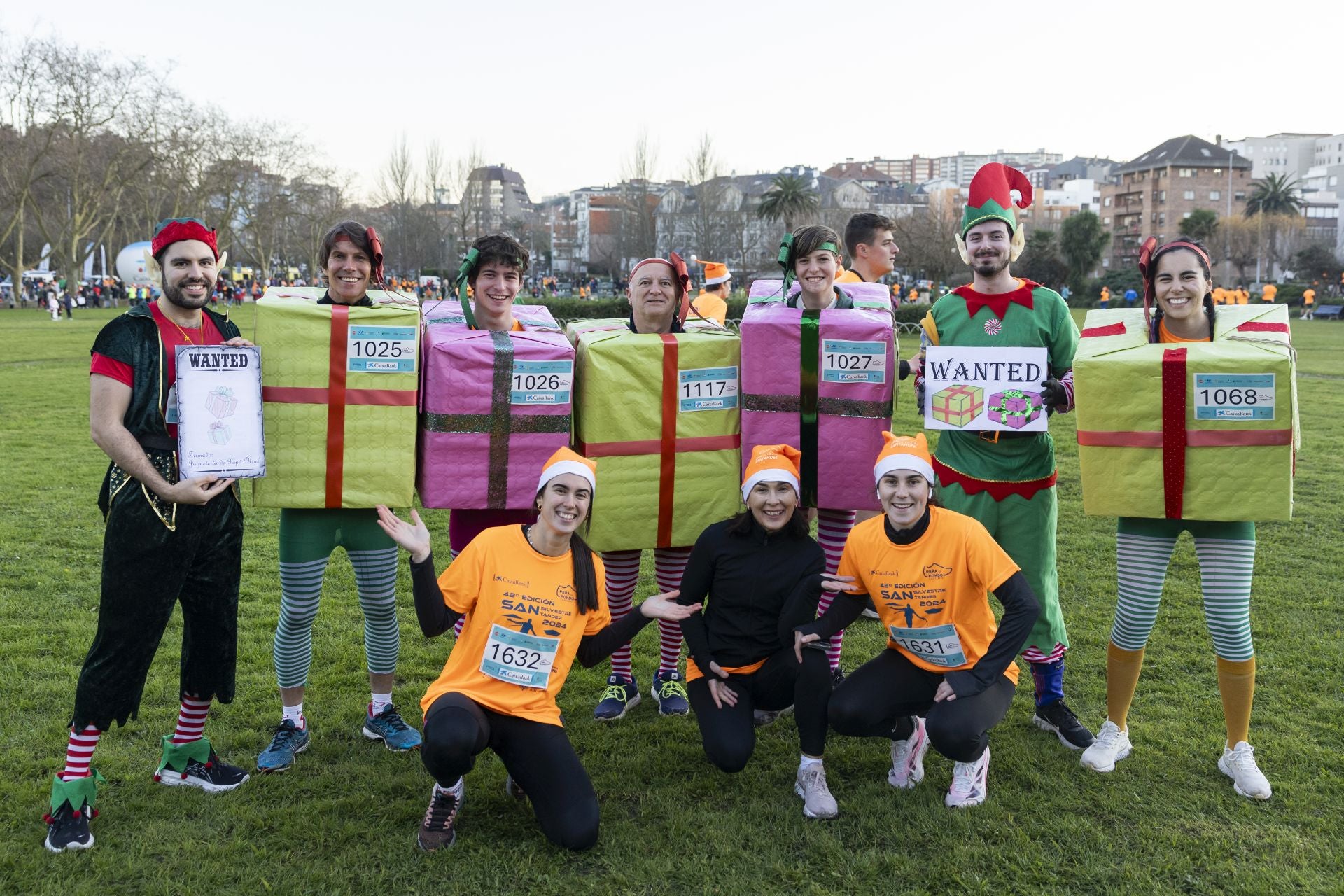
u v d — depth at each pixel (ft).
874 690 11.59
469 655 11.00
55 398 46.29
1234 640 11.68
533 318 14.15
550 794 10.46
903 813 11.25
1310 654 15.56
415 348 11.71
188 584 11.17
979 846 10.52
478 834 10.86
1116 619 12.36
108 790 11.55
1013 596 11.18
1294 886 9.80
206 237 10.77
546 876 10.02
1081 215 174.91
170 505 10.53
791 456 11.89
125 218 180.24
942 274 155.74
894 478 11.32
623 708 13.94
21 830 10.69
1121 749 12.42
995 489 12.77
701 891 9.80
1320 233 313.73
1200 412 11.28
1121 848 10.50
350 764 12.31
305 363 11.44
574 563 11.17
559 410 12.30
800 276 12.87
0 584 18.58
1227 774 11.93
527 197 485.15
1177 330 12.10
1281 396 11.05
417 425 12.36
